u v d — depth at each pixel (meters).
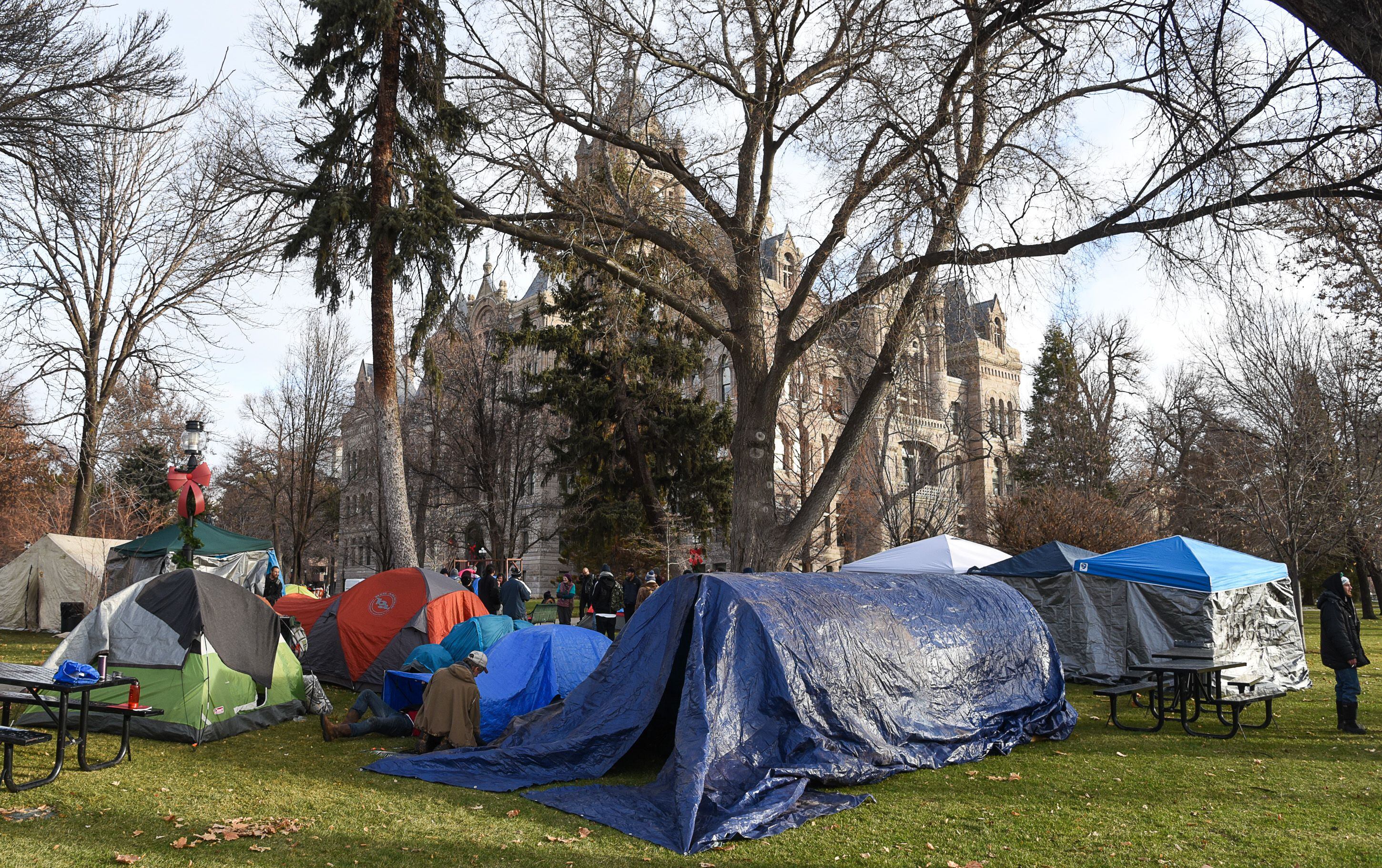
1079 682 16.36
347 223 18.56
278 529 54.38
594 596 20.91
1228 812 7.03
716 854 5.98
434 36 19.05
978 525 46.12
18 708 11.48
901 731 8.69
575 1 17.66
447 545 45.94
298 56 18.48
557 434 39.12
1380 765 8.95
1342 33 6.04
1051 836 6.36
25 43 13.19
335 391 42.16
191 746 9.38
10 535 42.19
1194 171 11.92
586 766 8.26
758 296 19.45
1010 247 15.84
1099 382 42.28
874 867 5.69
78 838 5.97
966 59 14.83
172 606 10.08
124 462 40.25
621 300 24.38
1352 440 28.17
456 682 9.17
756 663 8.20
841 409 34.69
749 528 18.42
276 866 5.57
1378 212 13.76
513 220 20.56
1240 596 15.38
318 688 11.55
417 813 6.84
